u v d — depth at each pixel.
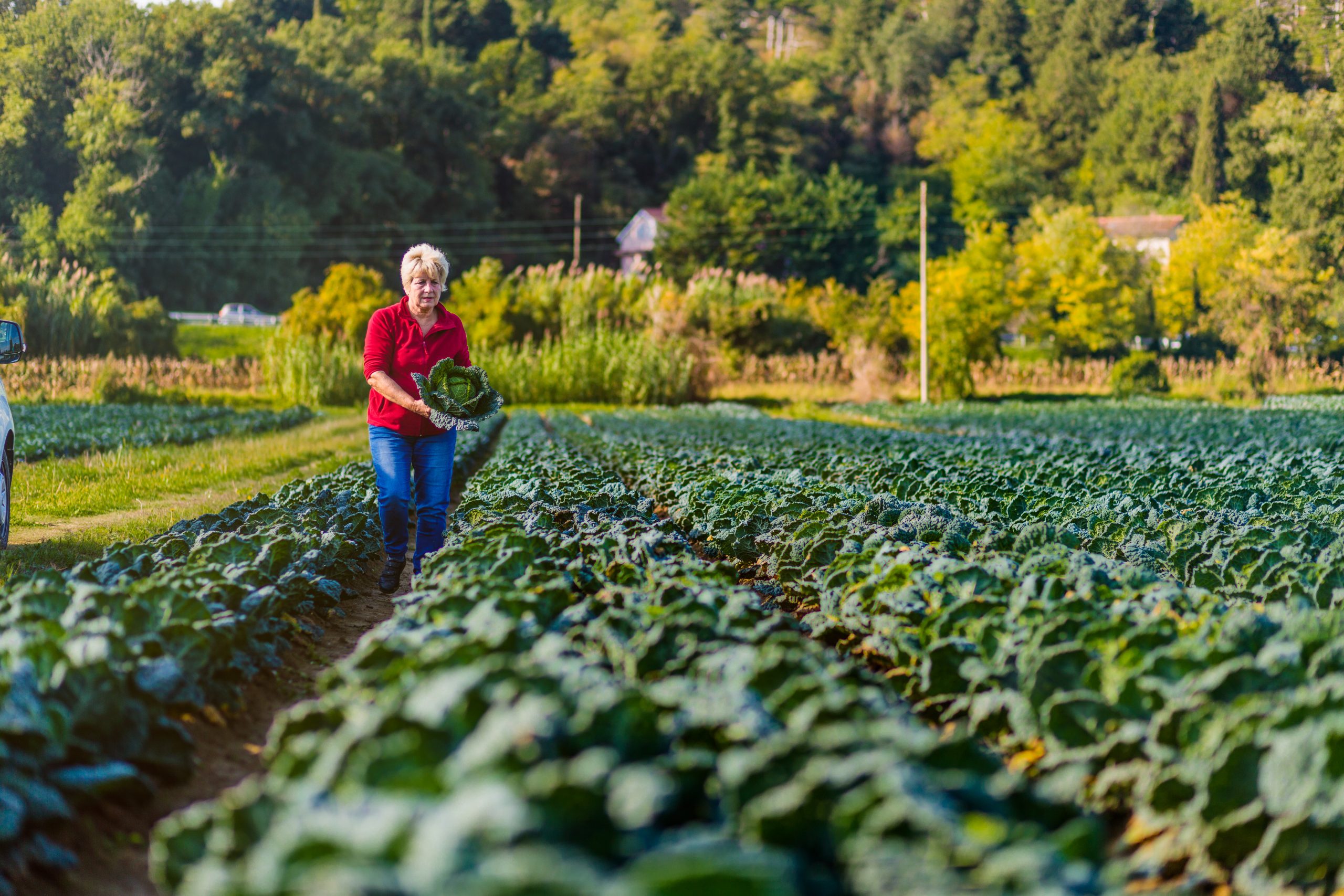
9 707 3.50
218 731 4.71
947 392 46.94
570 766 2.58
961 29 126.88
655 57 113.44
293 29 95.19
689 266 86.25
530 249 99.25
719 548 8.66
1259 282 56.22
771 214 87.69
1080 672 4.11
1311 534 7.18
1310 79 89.88
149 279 70.31
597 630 4.59
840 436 21.67
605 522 8.05
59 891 3.34
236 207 74.94
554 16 150.00
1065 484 11.55
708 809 2.78
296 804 2.49
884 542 6.96
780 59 130.88
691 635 4.33
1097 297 70.88
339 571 7.62
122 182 66.38
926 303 46.72
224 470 15.73
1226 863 3.10
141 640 4.50
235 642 5.09
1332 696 3.22
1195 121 95.38
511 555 5.88
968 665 4.52
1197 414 32.19
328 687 4.05
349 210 86.50
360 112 88.06
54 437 18.72
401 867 2.14
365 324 43.25
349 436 24.95
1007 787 2.86
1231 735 3.34
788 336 49.81
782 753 2.75
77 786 3.58
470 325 48.34
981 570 5.72
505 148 104.94
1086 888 2.29
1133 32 112.31
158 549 6.90
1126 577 5.89
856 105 120.69
